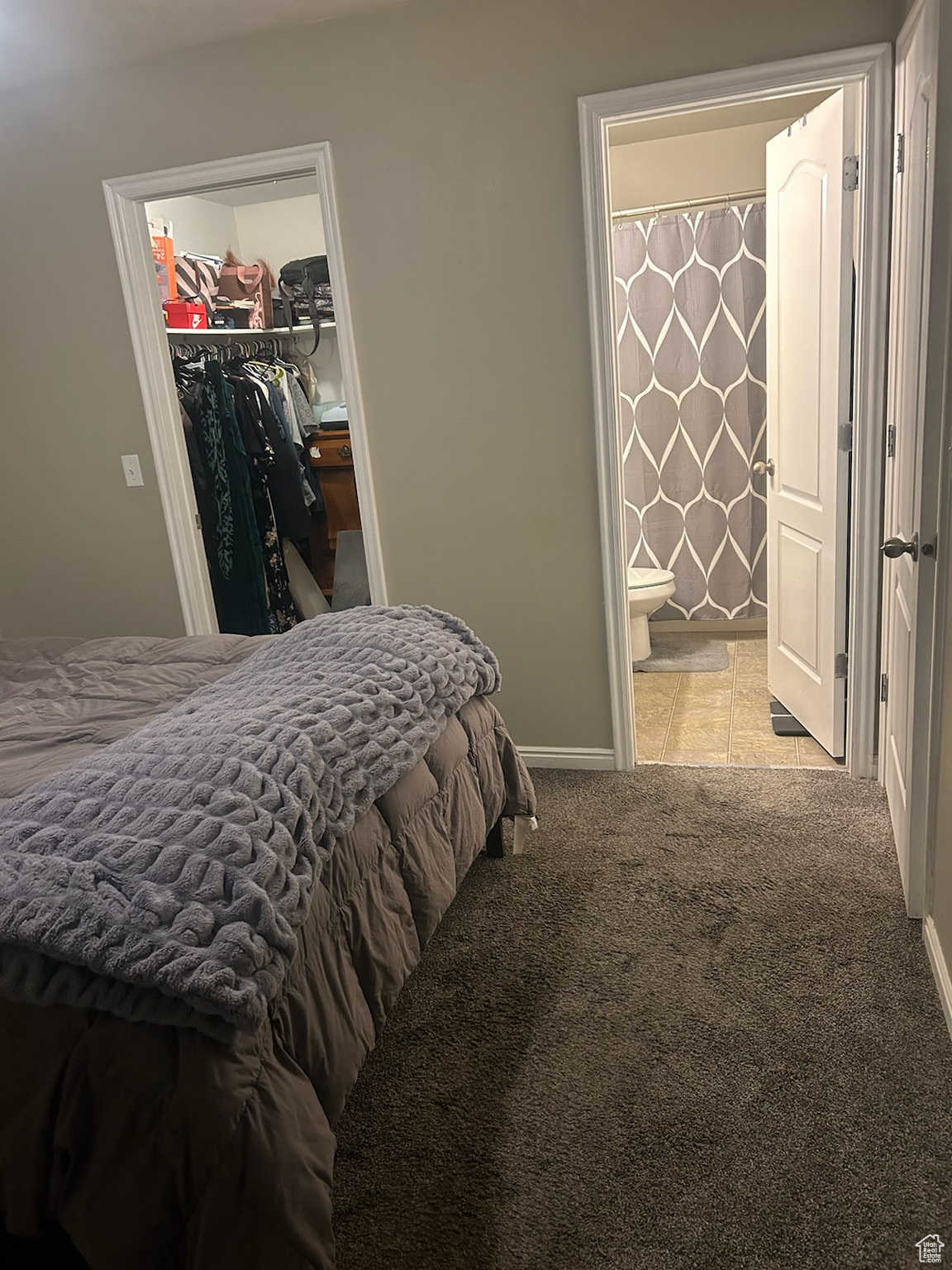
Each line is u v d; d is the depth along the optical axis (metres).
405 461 3.13
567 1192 1.57
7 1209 1.33
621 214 4.27
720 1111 1.71
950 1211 1.48
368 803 1.74
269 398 4.11
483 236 2.88
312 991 1.49
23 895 1.33
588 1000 2.05
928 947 2.09
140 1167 1.25
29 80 3.08
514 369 2.96
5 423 3.47
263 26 2.82
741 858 2.56
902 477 2.40
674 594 4.67
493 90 2.76
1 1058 1.31
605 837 2.75
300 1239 1.24
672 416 4.43
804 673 3.32
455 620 2.49
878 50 2.47
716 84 2.60
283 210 4.77
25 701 2.29
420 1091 1.83
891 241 2.59
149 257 3.22
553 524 3.06
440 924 2.37
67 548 3.55
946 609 1.91
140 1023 1.27
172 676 2.38
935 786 2.07
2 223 3.26
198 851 1.39
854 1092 1.73
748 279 4.21
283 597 4.25
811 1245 1.44
